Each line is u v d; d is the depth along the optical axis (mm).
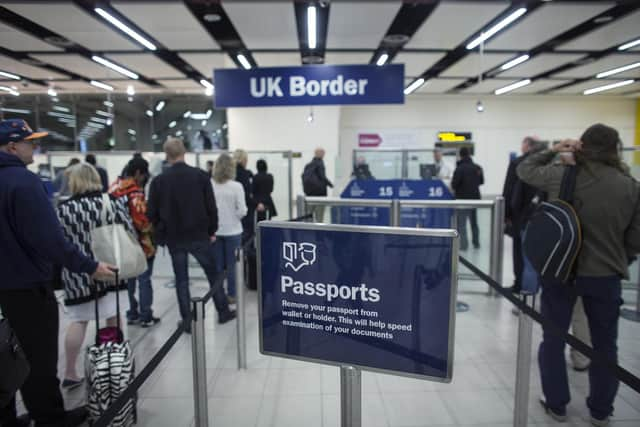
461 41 5730
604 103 10688
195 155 5641
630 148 3773
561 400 2086
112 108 10273
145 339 3201
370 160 7312
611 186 1839
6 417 1929
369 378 2572
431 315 1213
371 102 4004
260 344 1438
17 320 1769
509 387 2459
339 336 1327
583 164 1907
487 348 2959
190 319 1680
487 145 10781
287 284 1363
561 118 10727
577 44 5828
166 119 10383
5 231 1696
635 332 3213
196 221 3170
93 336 3160
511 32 5305
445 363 1220
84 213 2312
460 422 2133
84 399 2330
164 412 2264
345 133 10797
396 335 1259
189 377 2637
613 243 1877
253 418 2191
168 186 3127
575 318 2613
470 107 10688
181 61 6820
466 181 5555
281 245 1349
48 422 1883
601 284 1891
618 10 4531
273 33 5320
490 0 4254
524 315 1791
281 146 8195
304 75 3998
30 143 1850
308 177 6207
